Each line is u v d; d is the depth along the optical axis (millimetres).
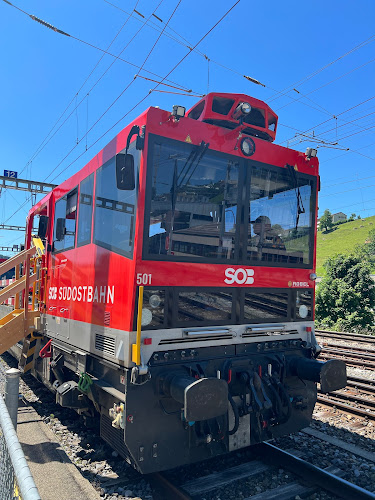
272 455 4375
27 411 5852
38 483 3590
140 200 3676
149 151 3744
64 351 5387
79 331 4934
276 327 4531
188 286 3918
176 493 3613
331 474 3848
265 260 4570
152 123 3779
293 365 4555
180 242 3910
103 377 4234
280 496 3717
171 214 3867
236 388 4105
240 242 4359
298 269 4879
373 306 17203
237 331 4227
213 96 4621
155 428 3621
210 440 3742
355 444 5012
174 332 3773
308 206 5059
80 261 5094
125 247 3826
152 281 3697
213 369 3998
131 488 3865
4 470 2199
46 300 6637
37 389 7398
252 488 3898
